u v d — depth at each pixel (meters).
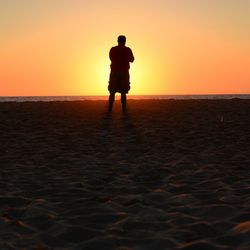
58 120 12.69
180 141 8.84
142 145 8.46
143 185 5.30
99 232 3.62
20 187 5.27
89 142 8.90
